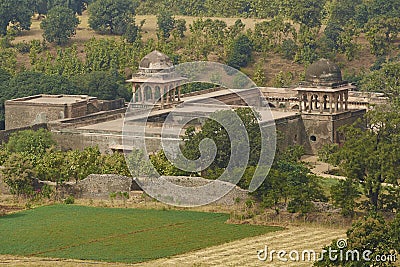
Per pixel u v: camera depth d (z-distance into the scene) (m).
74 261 149.25
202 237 161.50
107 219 172.62
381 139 181.38
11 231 165.38
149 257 151.00
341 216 170.00
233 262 147.62
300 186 174.75
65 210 179.38
